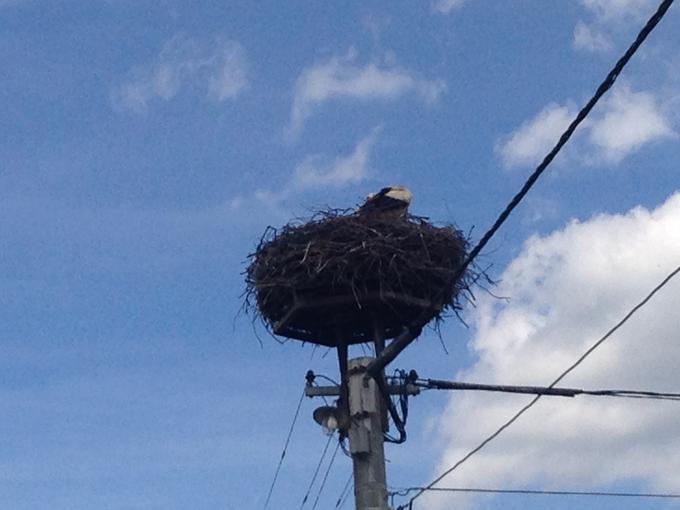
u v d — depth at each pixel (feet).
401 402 37.99
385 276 37.50
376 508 36.29
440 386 37.91
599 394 37.42
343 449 37.99
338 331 39.22
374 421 37.29
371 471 36.76
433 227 39.99
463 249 40.06
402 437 38.06
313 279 37.58
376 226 38.81
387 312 39.19
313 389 38.60
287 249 38.63
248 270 39.88
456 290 39.70
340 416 37.35
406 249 38.52
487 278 40.32
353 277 37.42
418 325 34.14
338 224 38.58
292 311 38.04
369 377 37.42
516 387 37.37
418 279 38.14
